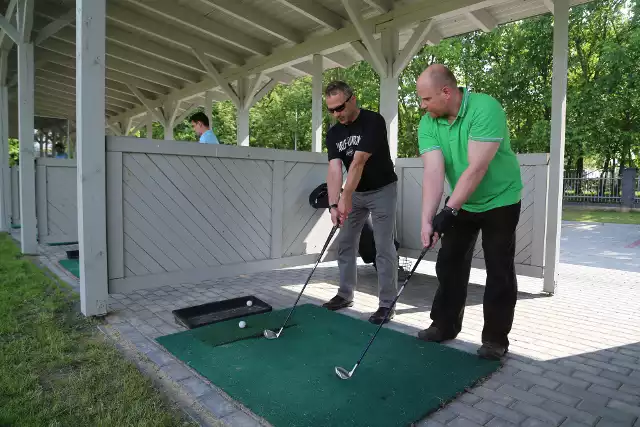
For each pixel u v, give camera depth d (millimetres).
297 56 7031
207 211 3652
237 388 2020
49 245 6105
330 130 3242
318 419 1763
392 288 3205
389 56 5410
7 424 1662
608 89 15234
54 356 2312
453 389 2039
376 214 3174
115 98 13617
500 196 2373
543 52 15594
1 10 6941
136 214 3311
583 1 4449
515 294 2430
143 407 1806
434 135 2428
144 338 2705
